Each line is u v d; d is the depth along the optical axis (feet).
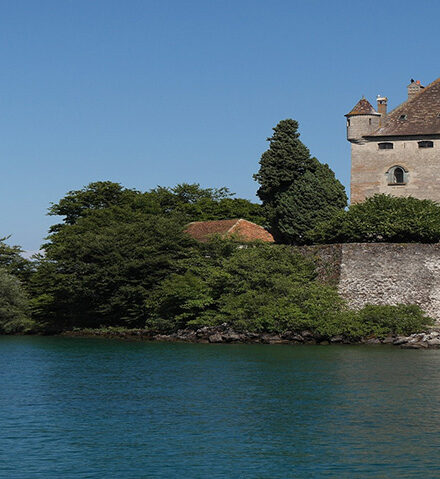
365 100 290.35
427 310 219.41
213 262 249.96
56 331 288.51
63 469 86.17
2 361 179.42
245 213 358.84
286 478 82.79
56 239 318.24
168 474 84.38
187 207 360.07
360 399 121.90
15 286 308.19
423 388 131.44
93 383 141.28
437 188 278.46
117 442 96.99
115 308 265.13
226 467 86.58
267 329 221.05
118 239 271.49
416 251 224.12
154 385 137.69
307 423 106.01
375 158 285.84
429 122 281.74
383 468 86.02
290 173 280.31
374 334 210.38
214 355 183.62
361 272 227.81
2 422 108.06
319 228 252.42
